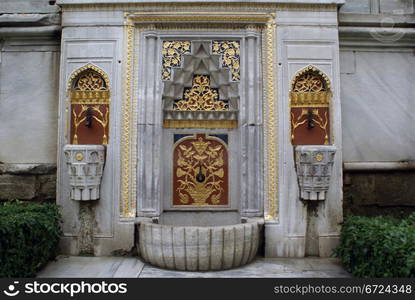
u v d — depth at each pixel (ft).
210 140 16.65
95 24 15.16
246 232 13.56
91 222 14.83
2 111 16.34
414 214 13.35
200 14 15.10
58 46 16.48
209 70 15.97
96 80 15.30
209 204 16.48
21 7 16.57
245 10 15.21
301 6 15.23
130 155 14.97
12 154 16.30
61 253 14.83
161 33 15.42
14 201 16.11
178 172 16.53
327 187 14.33
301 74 15.19
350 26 16.56
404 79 16.75
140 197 14.97
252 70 15.20
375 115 16.63
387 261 10.57
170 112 16.33
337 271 13.23
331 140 15.01
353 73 16.69
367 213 16.43
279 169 14.85
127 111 14.97
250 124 15.03
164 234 13.15
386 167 16.35
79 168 14.03
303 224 14.82
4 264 11.18
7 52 16.49
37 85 16.40
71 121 15.20
